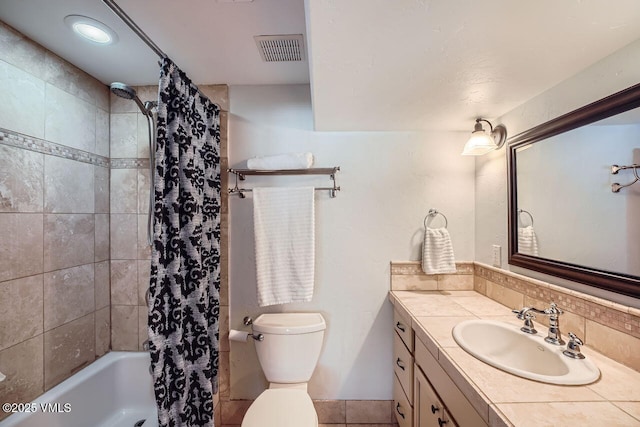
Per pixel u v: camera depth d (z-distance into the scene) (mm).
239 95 1836
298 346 1603
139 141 1796
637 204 848
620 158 896
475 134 1505
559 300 1134
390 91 1264
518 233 1413
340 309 1841
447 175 1834
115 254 1802
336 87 1225
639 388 791
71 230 1545
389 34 866
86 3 1117
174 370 1176
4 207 1226
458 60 1013
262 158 1721
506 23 809
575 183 1070
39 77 1371
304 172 1783
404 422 1543
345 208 1843
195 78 1746
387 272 1842
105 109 1772
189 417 1315
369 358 1840
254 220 1707
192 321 1339
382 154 1841
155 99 1803
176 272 1185
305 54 1489
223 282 1807
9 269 1245
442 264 1733
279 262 1709
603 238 954
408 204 1840
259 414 1278
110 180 1804
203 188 1478
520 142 1383
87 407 1537
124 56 1486
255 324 1641
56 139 1460
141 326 1798
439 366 1070
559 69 1061
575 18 778
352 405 1832
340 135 1840
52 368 1435
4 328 1228
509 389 798
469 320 1297
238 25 1255
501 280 1536
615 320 915
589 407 721
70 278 1540
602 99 960
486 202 1706
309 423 1224
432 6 748
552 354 983
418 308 1488
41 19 1205
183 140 1253
